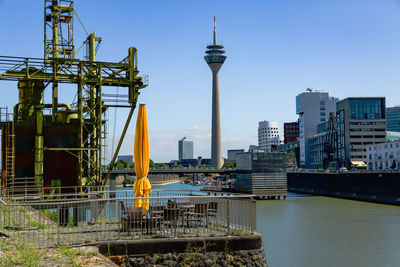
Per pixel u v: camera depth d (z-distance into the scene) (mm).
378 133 189000
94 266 11438
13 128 32719
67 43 43906
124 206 20219
